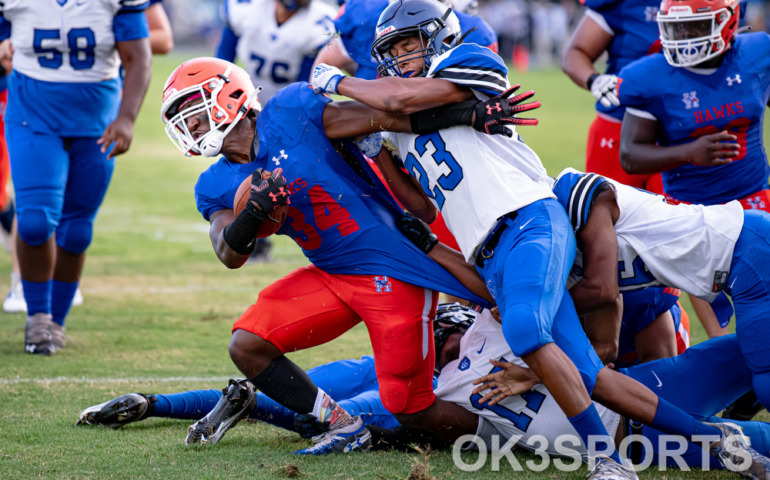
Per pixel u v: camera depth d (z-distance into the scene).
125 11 20.38
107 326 22.91
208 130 13.90
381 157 14.22
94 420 14.79
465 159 13.12
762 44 17.84
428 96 12.91
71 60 20.14
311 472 12.70
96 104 20.55
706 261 12.98
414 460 13.40
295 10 30.06
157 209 41.41
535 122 12.95
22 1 19.84
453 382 13.86
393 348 13.41
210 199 14.06
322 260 13.79
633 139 18.23
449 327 15.11
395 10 13.89
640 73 18.00
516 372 12.98
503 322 12.18
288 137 13.50
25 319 23.88
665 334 15.68
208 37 158.50
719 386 13.50
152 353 20.28
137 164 54.94
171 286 27.84
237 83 13.87
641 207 13.23
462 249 13.24
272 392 13.62
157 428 14.93
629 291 13.95
